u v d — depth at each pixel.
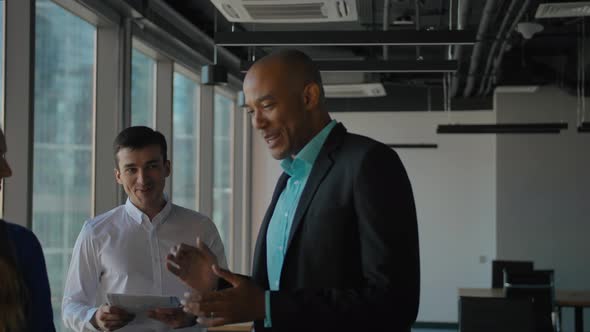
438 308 11.59
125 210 3.39
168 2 6.99
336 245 1.72
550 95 11.12
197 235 3.44
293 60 1.78
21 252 2.10
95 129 5.82
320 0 4.71
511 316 5.70
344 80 9.31
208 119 9.09
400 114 11.66
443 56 10.32
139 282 3.27
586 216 11.01
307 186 1.79
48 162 4.95
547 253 11.10
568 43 9.66
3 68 4.30
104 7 5.51
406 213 1.68
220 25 8.06
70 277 3.31
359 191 1.68
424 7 7.62
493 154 11.52
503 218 11.23
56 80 5.06
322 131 1.84
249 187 11.23
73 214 5.39
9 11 4.31
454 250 11.59
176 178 8.31
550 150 11.13
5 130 4.32
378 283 1.61
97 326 2.96
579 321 8.48
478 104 11.42
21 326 1.80
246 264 11.20
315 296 1.62
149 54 7.17
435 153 11.65
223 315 1.57
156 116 7.49
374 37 5.18
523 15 7.18
